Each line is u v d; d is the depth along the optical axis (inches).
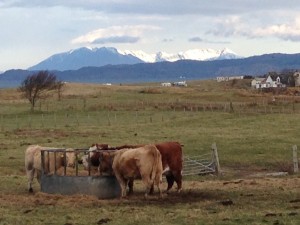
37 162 1012.5
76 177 956.0
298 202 836.0
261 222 681.0
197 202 862.5
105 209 804.6
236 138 1989.4
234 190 996.6
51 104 4210.1
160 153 947.3
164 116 3009.4
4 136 2183.8
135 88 6939.0
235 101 4185.5
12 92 5816.9
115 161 921.5
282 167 1478.8
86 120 2935.5
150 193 937.5
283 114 2810.0
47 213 781.9
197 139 1988.2
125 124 2632.9
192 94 5152.6
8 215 763.4
